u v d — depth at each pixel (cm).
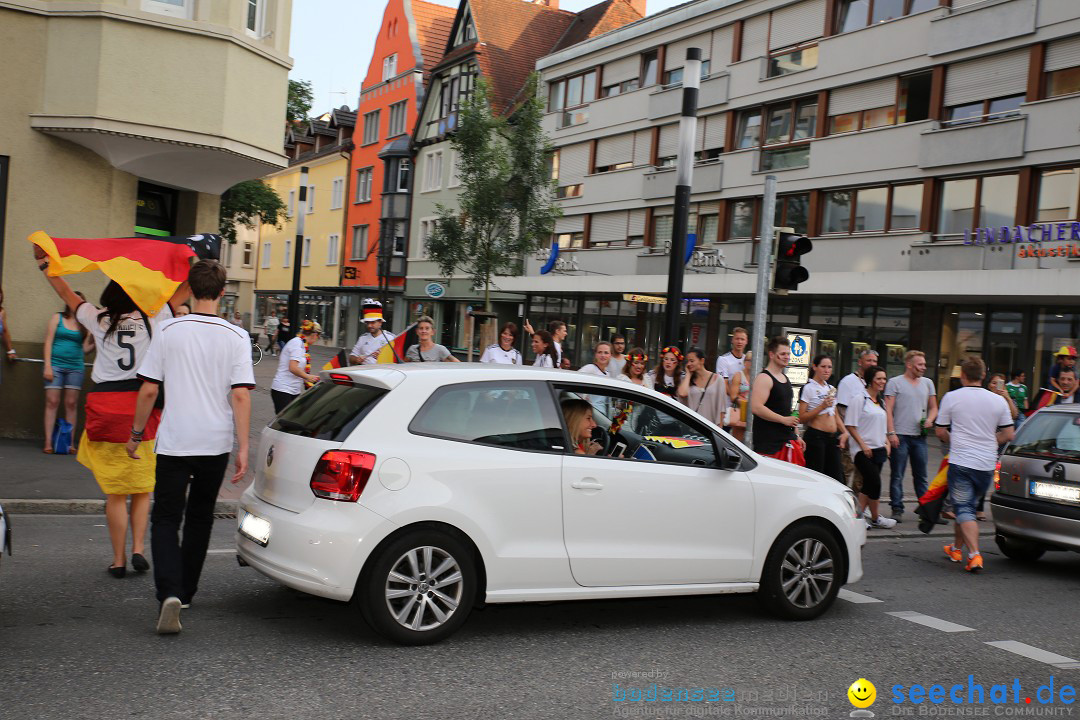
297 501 526
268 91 1278
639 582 592
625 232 3841
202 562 573
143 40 1165
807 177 2967
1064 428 882
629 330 3734
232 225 4266
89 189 1221
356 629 566
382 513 518
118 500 647
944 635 636
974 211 2522
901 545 1009
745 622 643
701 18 3441
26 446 1147
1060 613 720
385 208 5378
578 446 594
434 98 5138
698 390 1010
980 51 2500
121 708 422
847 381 1085
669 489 602
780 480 649
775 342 884
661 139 3659
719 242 3303
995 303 2497
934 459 1955
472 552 549
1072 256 2206
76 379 1128
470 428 557
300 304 6662
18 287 1184
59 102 1160
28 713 410
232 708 430
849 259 2816
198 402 541
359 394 554
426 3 5666
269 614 587
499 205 2650
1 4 1140
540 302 4294
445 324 5016
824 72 2936
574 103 4191
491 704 457
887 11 2775
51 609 566
